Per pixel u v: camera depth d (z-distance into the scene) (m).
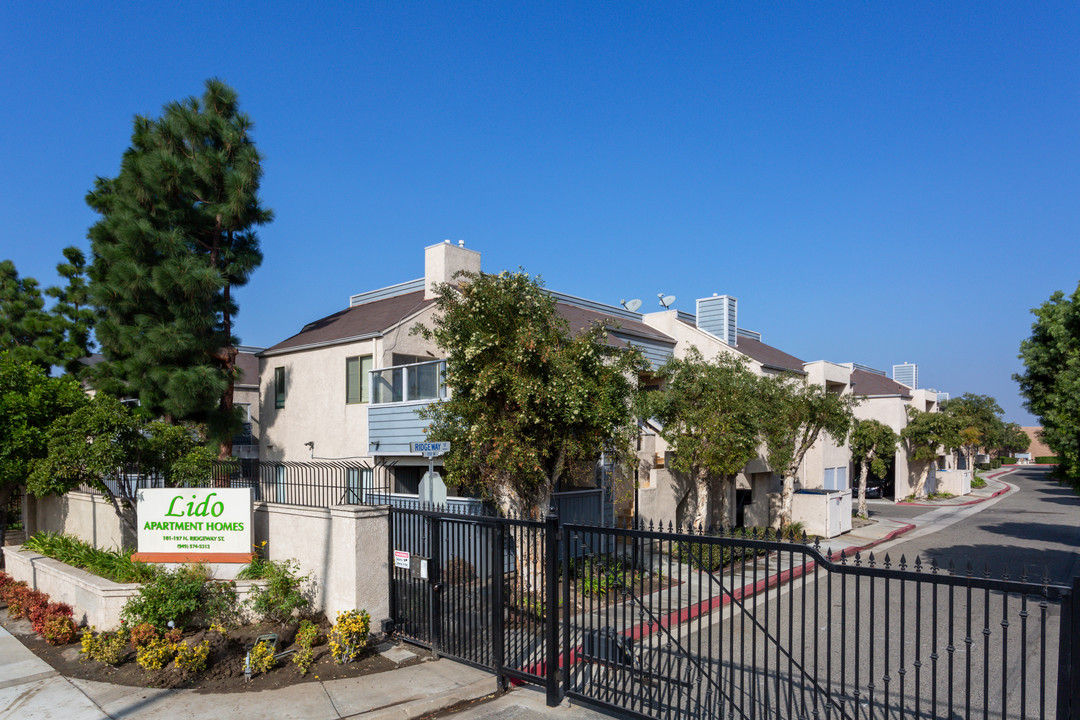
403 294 21.28
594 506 16.23
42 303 23.45
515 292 12.06
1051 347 13.16
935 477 38.97
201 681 7.82
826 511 21.55
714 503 20.36
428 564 8.73
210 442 18.03
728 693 7.75
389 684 7.71
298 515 10.24
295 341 19.91
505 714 6.97
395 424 15.76
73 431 11.04
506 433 11.30
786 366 26.86
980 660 8.91
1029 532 23.14
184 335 17.06
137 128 19.27
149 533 10.38
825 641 9.81
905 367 50.56
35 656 8.99
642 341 22.33
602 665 7.70
